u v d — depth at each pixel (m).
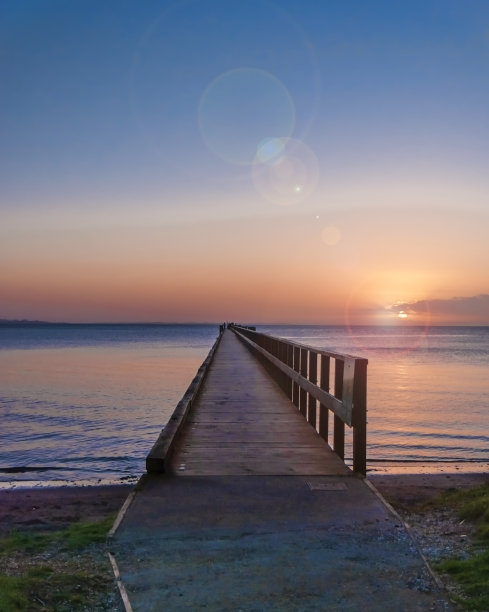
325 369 7.54
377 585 3.36
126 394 34.84
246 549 3.90
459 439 20.44
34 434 21.73
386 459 16.20
